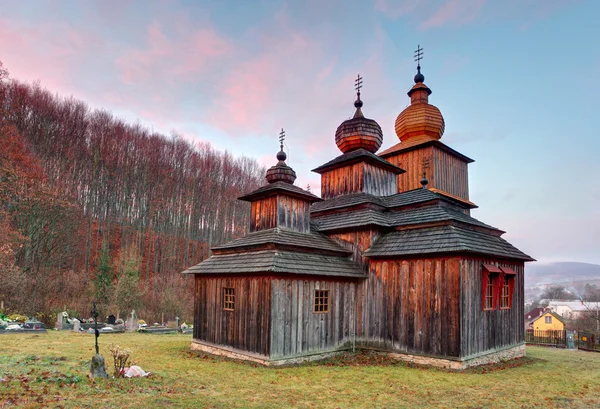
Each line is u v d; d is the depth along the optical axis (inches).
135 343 697.0
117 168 2113.7
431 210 644.7
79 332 848.3
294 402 352.5
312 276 579.8
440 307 544.7
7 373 379.6
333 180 836.0
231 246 642.2
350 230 679.1
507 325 641.6
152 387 370.3
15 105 1860.2
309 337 565.6
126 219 2009.1
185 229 2253.9
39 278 1289.4
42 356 491.5
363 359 582.2
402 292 589.6
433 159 920.3
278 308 531.2
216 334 609.6
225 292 611.2
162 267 1849.2
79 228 1755.7
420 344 557.9
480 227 658.8
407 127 1002.1
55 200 1515.7
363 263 649.0
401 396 386.9
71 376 371.9
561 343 886.4
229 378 438.9
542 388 440.1
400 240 618.8
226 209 2524.6
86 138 2118.6
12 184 1382.9
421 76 1047.6
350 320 630.5
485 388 429.7
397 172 861.8
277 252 564.7
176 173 2351.1
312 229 726.5
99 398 318.3
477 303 565.0
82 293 1323.8
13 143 1440.7
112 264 1539.1
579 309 3230.8
